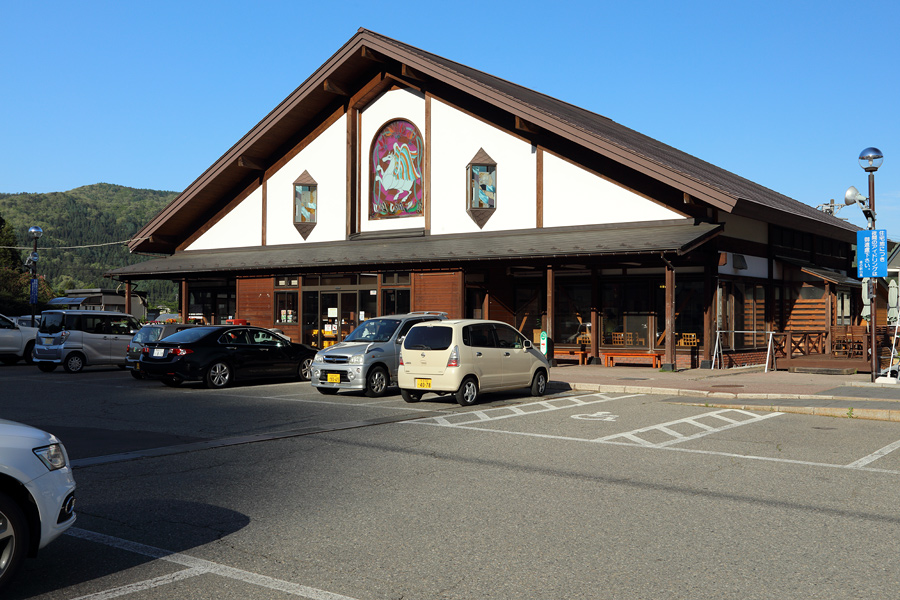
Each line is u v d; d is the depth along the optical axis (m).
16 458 4.83
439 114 27.47
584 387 17.61
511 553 5.65
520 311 26.27
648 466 8.86
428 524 6.42
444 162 27.28
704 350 22.06
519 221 25.48
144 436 10.99
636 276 23.83
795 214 24.00
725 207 20.31
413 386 14.59
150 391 17.42
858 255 18.02
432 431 11.44
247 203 32.41
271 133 30.64
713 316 22.08
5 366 27.27
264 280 30.33
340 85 29.22
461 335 14.47
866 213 18.02
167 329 20.55
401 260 24.72
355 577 5.14
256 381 20.09
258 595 4.81
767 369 21.89
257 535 6.12
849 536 6.10
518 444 10.31
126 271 31.86
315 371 16.36
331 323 28.62
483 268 25.89
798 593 4.84
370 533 6.17
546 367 16.41
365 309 27.81
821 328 26.33
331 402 15.17
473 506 7.02
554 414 13.35
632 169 23.25
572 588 4.93
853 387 16.73
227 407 14.35
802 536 6.09
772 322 25.53
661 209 22.77
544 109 24.28
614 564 5.40
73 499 5.27
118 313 25.19
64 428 11.77
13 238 71.94
